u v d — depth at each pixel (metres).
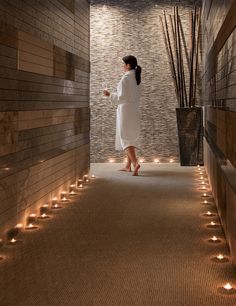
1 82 2.81
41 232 3.22
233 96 2.46
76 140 4.97
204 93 5.92
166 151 6.85
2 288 2.24
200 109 6.34
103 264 2.58
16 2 3.07
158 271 2.46
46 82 3.78
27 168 3.34
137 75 5.78
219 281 2.30
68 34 4.56
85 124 5.44
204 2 5.61
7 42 2.90
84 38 5.37
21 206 3.24
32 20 3.41
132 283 2.29
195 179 5.31
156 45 6.77
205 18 5.40
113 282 2.31
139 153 6.89
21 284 2.29
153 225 3.39
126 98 5.68
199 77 6.73
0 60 2.79
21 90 3.18
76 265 2.56
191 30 6.69
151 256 2.71
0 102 2.79
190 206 3.97
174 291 2.19
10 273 2.45
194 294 2.15
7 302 2.08
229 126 2.68
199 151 6.39
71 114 4.70
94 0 6.84
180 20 6.73
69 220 3.55
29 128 3.36
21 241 3.01
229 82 2.66
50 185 3.96
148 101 6.84
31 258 2.69
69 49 4.60
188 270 2.47
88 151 5.65
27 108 3.31
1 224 2.87
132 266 2.54
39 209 3.66
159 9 6.74
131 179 5.35
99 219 3.57
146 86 6.82
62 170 4.37
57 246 2.91
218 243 2.94
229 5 2.62
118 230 3.27
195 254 2.73
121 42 6.83
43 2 3.69
